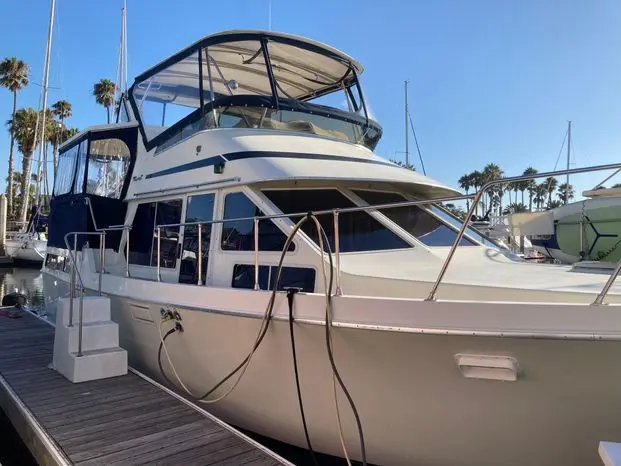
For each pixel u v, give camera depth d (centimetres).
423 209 507
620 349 270
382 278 367
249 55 607
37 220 2881
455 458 324
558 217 1122
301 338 357
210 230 487
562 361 280
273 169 450
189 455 357
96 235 657
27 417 420
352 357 336
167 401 454
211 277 472
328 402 360
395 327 310
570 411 290
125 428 399
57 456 353
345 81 671
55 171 847
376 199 486
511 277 373
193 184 521
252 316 385
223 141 509
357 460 363
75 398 461
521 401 297
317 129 582
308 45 600
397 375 324
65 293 719
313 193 466
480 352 294
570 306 276
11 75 4031
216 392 443
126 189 671
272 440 432
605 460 238
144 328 522
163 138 614
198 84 609
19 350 640
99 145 682
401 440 338
